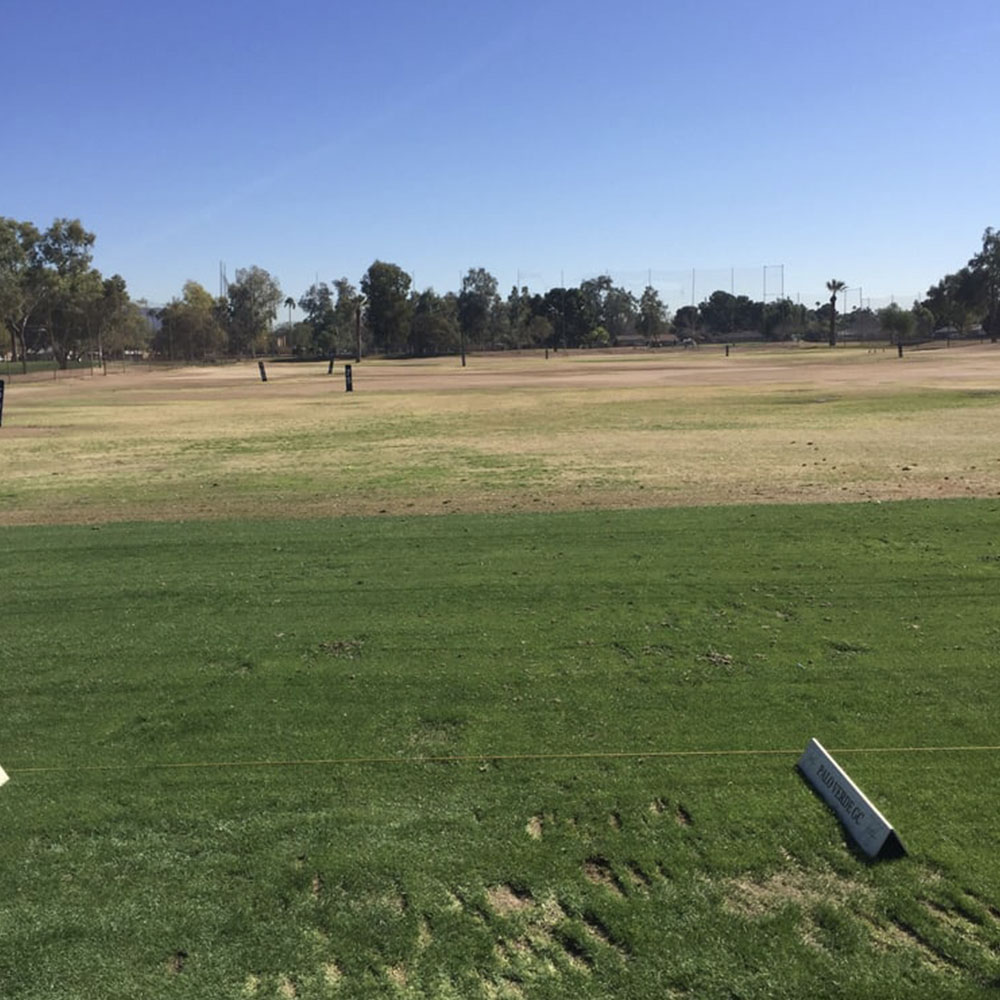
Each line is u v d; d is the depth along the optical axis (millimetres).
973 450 17672
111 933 3818
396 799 4789
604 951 3621
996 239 144750
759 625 7297
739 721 5570
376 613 7914
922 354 90438
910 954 3568
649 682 6199
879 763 5000
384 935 3750
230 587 8891
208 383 66312
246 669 6688
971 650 6629
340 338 164375
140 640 7398
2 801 4875
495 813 4621
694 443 20328
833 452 17953
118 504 14438
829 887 3979
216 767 5191
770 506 12273
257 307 168875
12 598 8695
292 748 5398
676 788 4809
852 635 7008
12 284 99875
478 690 6152
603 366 83188
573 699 5953
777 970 3498
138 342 147375
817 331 167375
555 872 4129
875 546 9727
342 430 26703
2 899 4055
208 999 3438
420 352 157750
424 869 4176
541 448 20422
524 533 11008
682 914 3822
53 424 31188
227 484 16266
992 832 4336
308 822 4594
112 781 5062
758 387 42688
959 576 8469
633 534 10734
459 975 3516
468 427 26531
